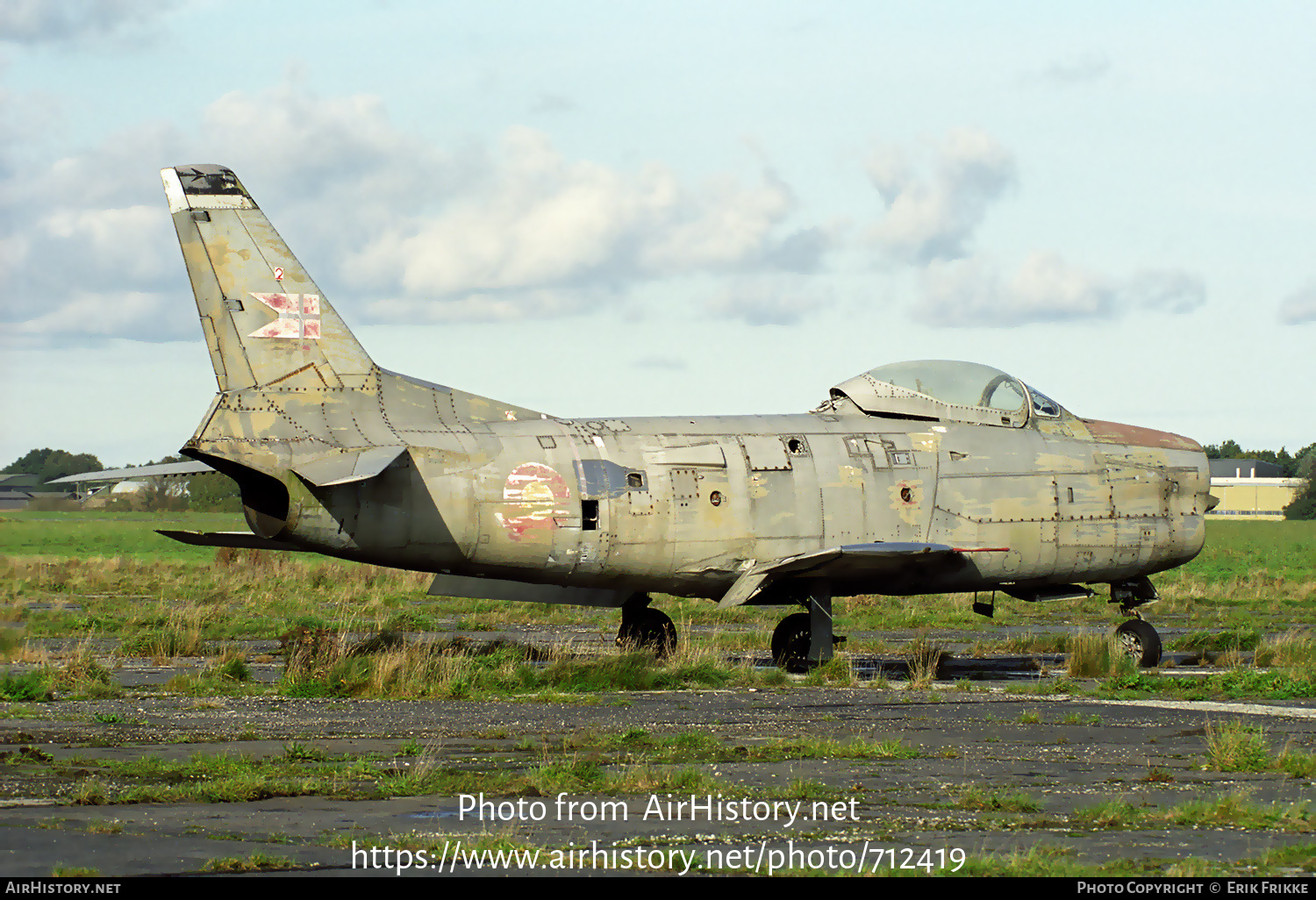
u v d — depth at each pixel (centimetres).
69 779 2567
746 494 4869
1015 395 5338
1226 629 6962
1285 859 2017
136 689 4097
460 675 4159
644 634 5188
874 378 5366
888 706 3806
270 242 4666
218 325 4578
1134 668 4728
